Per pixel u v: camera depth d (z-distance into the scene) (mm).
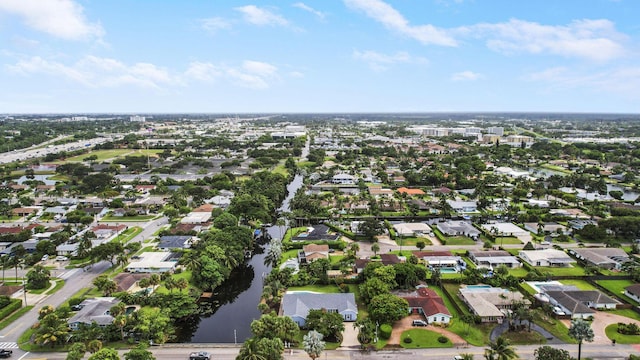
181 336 126125
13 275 164375
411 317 130250
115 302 134250
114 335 117062
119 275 157500
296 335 120000
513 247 194875
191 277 162375
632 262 167125
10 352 110812
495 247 193375
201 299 150000
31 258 173250
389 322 124375
